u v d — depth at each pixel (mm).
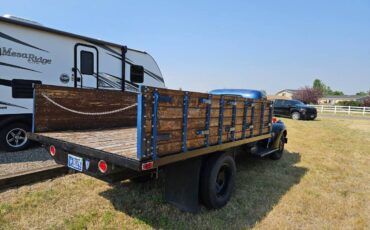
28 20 5816
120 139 3762
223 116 3598
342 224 3512
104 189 4121
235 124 3912
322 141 9812
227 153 3820
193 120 3070
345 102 47219
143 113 2445
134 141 3598
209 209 3660
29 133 3988
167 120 2719
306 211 3814
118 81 7234
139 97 2416
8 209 3377
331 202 4164
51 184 4227
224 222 3365
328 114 28109
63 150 3463
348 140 10336
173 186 3506
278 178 5141
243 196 4184
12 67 5383
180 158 2891
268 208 3834
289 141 9469
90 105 4727
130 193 4016
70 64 6254
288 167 5984
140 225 3189
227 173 3965
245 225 3328
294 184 4875
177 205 3490
